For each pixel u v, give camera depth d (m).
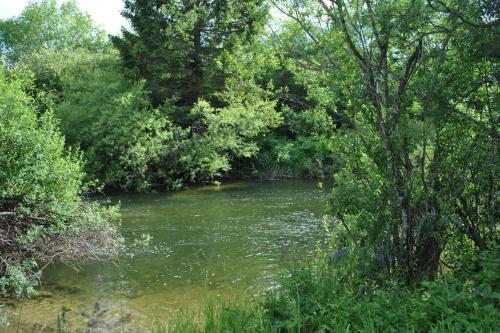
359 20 5.36
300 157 29.50
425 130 5.25
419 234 5.39
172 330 5.52
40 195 9.62
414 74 5.47
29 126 10.01
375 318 4.21
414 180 5.54
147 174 24.78
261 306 5.30
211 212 17.61
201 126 27.39
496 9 4.89
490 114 5.45
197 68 26.69
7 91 10.15
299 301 4.77
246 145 27.36
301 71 6.55
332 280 5.40
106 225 11.25
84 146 25.09
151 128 24.98
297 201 19.89
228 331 4.73
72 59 31.44
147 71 27.44
